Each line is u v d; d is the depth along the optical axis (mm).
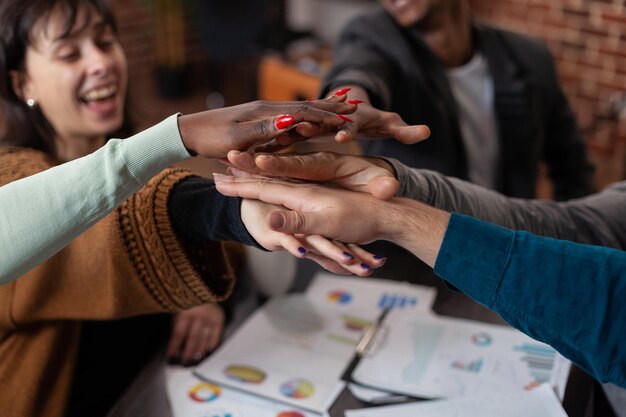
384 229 840
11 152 1069
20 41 1141
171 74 3902
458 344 1088
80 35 1175
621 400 994
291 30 3400
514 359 1055
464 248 804
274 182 885
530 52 1529
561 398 982
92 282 973
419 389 1005
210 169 2889
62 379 1021
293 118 835
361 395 1003
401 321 1142
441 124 1450
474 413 959
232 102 3928
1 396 979
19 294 978
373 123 973
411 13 1431
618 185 1099
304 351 1083
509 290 785
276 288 1195
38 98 1187
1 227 841
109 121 1233
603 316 766
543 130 1581
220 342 1113
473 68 1520
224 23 3396
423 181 957
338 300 1198
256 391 1011
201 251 994
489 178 1586
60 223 848
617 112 2754
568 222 1012
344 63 1357
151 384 1035
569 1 2877
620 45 2812
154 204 960
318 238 834
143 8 3746
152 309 1008
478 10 3158
